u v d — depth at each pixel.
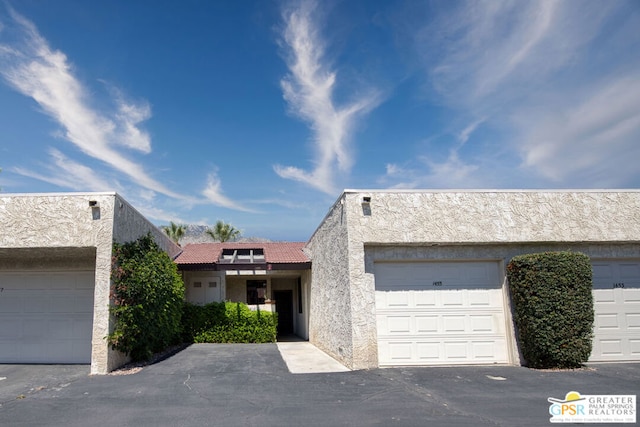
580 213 10.98
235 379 8.98
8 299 11.73
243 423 5.91
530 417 6.09
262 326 17.09
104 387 8.32
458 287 10.83
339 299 11.48
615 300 11.05
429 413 6.30
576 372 9.43
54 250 10.52
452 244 10.71
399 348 10.46
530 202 10.95
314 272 16.23
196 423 5.94
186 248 21.22
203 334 16.73
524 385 8.16
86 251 10.68
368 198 10.51
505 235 10.71
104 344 9.77
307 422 5.93
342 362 11.04
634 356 10.83
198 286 18.66
